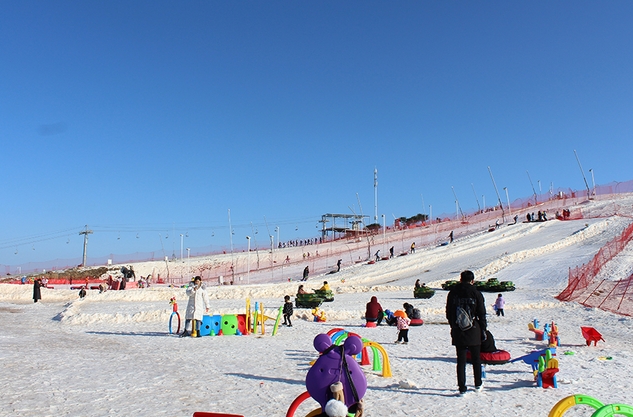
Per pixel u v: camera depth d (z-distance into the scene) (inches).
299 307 1167.0
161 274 3221.0
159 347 629.9
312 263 3004.4
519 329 853.2
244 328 778.2
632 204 3147.1
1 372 433.7
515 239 2544.3
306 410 328.5
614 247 1882.4
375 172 3240.7
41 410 318.7
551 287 1530.5
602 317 1000.9
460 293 389.1
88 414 312.2
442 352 602.5
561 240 2252.7
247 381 418.9
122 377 427.2
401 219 5753.0
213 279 2819.9
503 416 326.3
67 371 447.8
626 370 504.1
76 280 2498.8
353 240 3841.0
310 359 537.0
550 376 415.5
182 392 376.2
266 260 3395.7
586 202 3656.5
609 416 220.4
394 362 530.3
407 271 2188.7
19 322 962.1
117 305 1284.4
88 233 3836.1
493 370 492.7
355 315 1023.6
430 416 322.7
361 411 226.5
